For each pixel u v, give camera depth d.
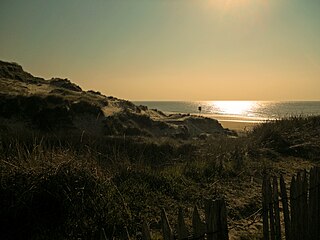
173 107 166.25
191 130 26.59
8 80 33.31
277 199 3.77
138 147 11.65
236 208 5.93
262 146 10.73
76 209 4.95
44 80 37.81
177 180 6.97
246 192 6.78
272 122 13.13
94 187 5.37
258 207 6.06
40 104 24.66
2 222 4.68
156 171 7.30
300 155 10.20
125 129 23.81
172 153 11.81
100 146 9.78
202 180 7.28
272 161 9.43
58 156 5.89
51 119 23.34
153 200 5.94
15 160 5.78
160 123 25.89
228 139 12.20
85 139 11.94
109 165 6.99
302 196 4.05
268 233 3.67
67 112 24.11
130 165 7.21
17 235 4.59
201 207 5.90
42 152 6.10
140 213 5.37
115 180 6.34
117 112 26.41
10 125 22.00
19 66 39.94
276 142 11.00
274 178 3.77
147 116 26.17
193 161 9.02
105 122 24.09
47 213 4.92
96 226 4.79
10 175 5.15
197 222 2.89
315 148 10.60
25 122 23.09
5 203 4.85
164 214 2.82
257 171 8.23
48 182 5.13
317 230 4.32
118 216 5.00
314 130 12.30
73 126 23.23
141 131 24.08
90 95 31.14
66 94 29.67
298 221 3.99
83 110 24.95
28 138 9.97
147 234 2.75
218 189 6.79
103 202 5.16
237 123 48.00
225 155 9.22
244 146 10.30
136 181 6.48
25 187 5.01
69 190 5.05
